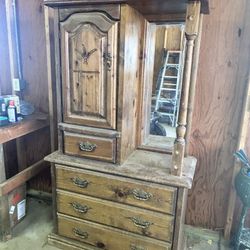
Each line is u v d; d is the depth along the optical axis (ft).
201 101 5.34
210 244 5.68
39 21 6.08
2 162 5.31
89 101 4.60
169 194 4.28
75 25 4.33
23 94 6.79
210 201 5.85
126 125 4.73
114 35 4.14
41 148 7.04
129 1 3.91
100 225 4.99
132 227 4.71
